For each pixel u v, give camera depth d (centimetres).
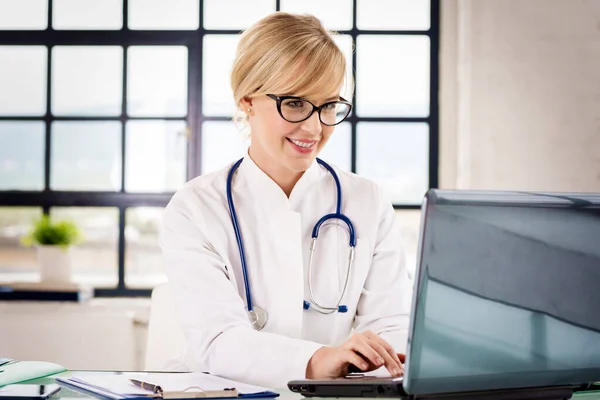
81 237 306
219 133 313
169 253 149
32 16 313
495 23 294
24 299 294
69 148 315
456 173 309
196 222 150
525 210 100
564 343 104
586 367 106
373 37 310
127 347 280
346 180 165
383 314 155
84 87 313
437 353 95
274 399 111
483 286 98
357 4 309
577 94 292
